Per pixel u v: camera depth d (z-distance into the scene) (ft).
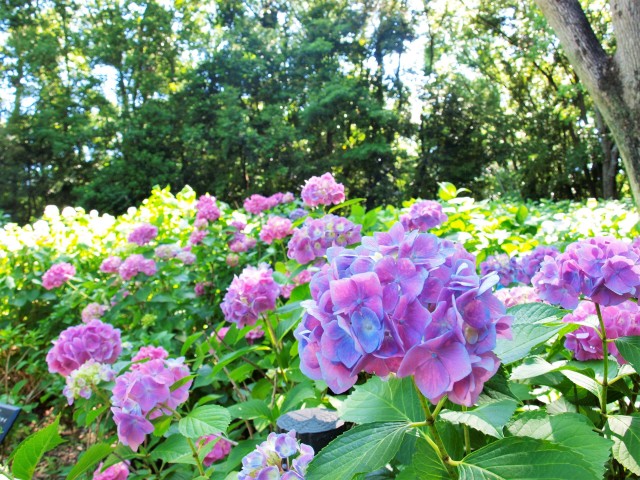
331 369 3.25
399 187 85.51
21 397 14.88
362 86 83.97
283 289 10.63
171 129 75.82
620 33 13.60
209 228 16.52
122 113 77.92
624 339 4.62
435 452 3.52
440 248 3.63
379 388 4.50
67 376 8.02
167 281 14.79
